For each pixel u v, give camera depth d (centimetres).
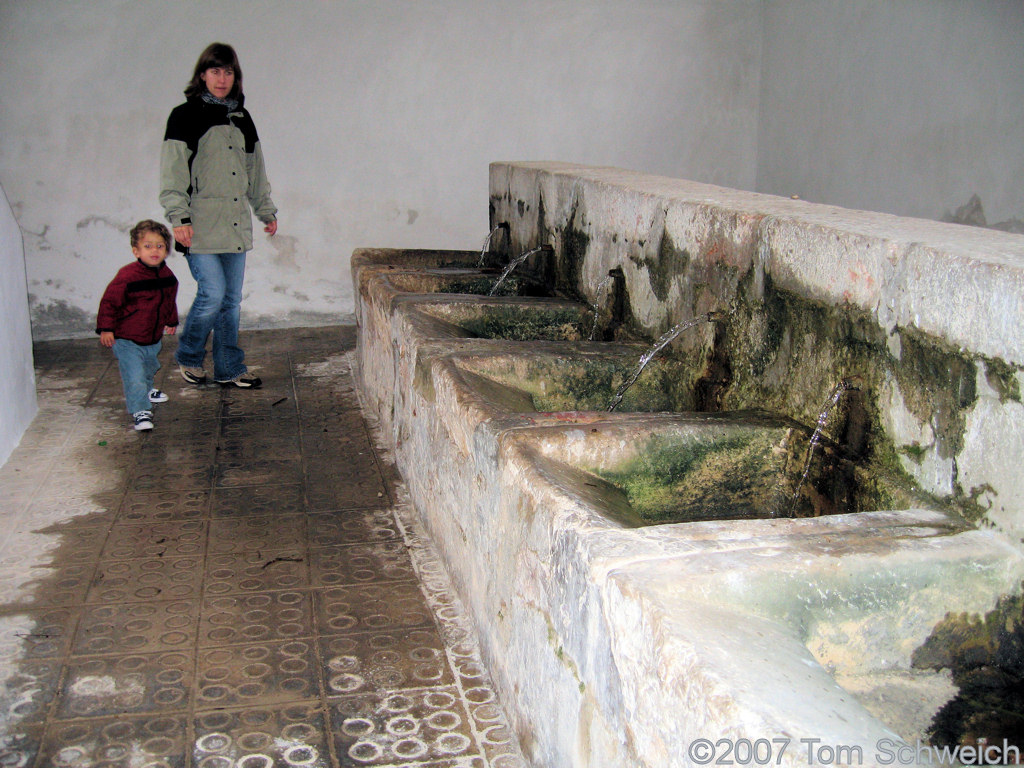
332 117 692
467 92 714
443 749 242
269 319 717
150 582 328
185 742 243
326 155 697
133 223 666
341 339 687
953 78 607
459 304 437
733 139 781
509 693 251
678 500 276
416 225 727
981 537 208
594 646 191
